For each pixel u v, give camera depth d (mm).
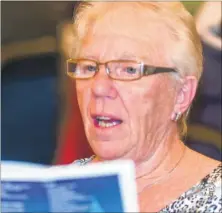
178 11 1971
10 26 3633
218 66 3301
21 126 3719
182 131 2098
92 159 2271
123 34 1937
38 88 3680
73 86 3613
